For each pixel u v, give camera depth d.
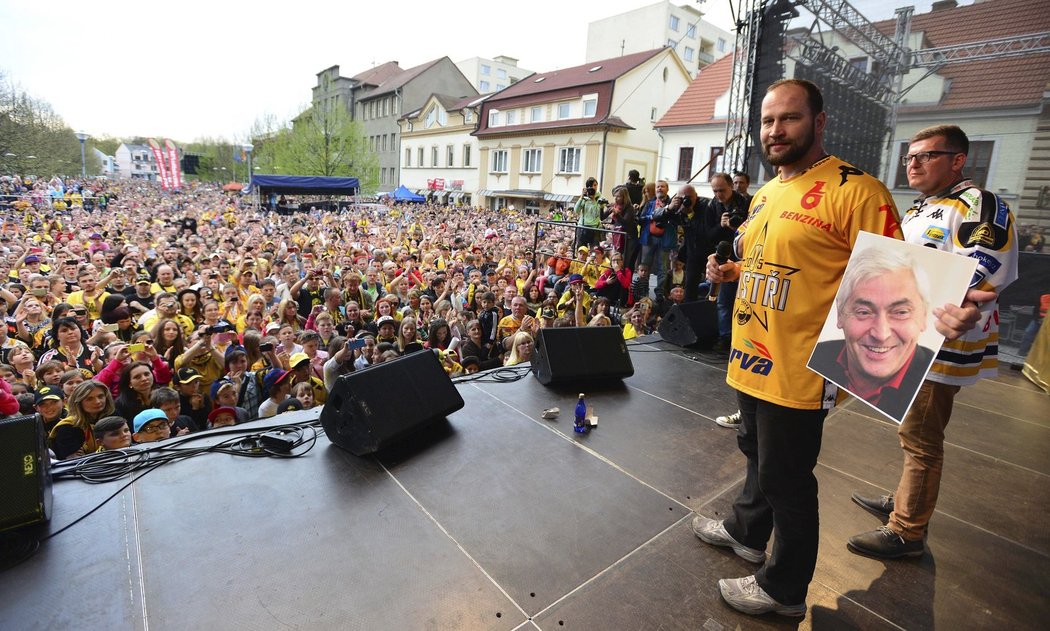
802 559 1.62
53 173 34.81
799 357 1.50
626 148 27.20
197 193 42.69
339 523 2.15
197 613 1.68
